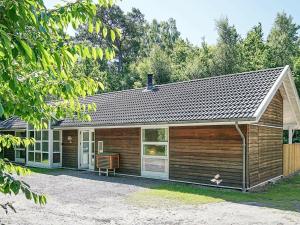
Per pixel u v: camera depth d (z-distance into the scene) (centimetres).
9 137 484
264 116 1592
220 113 1430
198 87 1814
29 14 243
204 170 1497
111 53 334
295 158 2097
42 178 1730
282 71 1563
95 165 2016
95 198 1209
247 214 980
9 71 281
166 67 4697
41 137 2289
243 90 1552
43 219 908
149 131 1728
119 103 2098
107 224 863
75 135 2173
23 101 381
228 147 1425
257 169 1481
